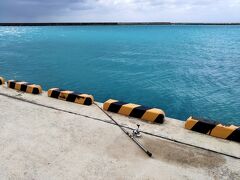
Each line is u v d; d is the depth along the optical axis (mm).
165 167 3021
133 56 24906
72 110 4773
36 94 5738
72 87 13188
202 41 45125
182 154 3305
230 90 12531
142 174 2885
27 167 2990
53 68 18094
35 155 3246
